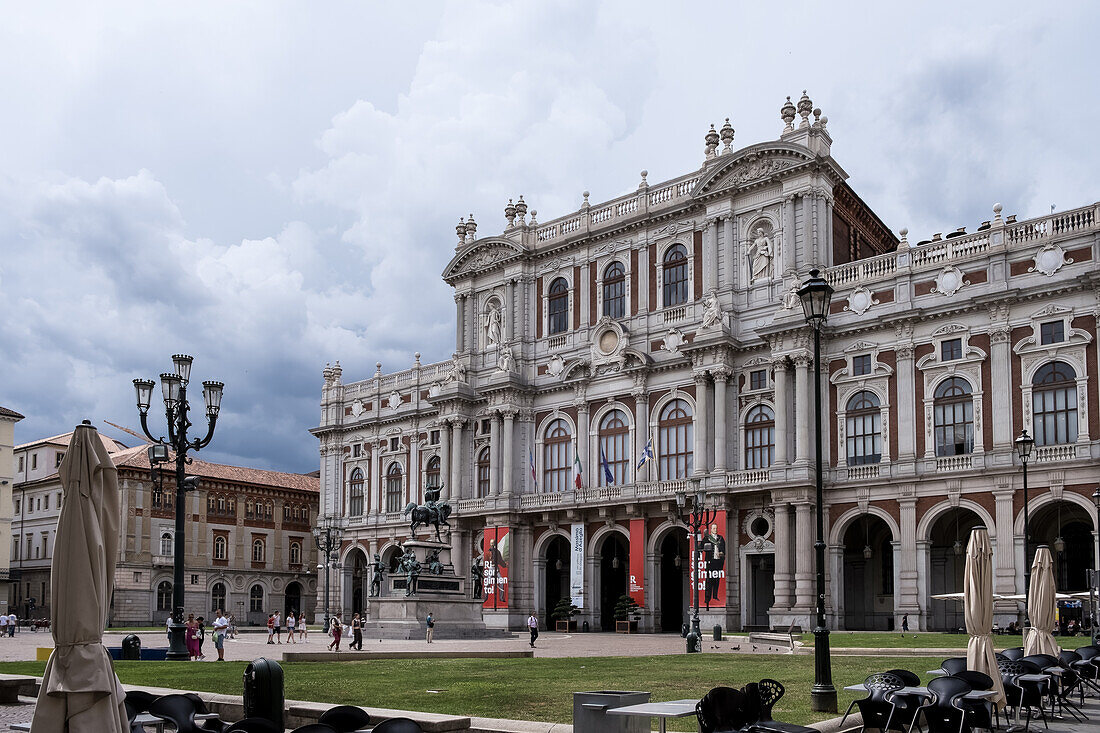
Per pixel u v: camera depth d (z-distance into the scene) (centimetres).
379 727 1398
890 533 6469
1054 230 5631
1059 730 2077
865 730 1945
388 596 5638
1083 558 5800
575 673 3022
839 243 6931
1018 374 5616
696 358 6781
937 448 5862
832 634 5150
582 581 7181
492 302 8350
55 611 1383
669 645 5150
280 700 1725
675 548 7400
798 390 6259
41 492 10838
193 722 1596
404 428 8788
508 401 7788
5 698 2323
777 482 6191
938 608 6175
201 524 10312
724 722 1514
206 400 3922
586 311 7669
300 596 11250
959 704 1809
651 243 7388
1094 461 5225
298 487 11344
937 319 5919
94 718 1369
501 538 7588
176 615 3719
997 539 5512
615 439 7350
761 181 6744
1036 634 2709
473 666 3316
